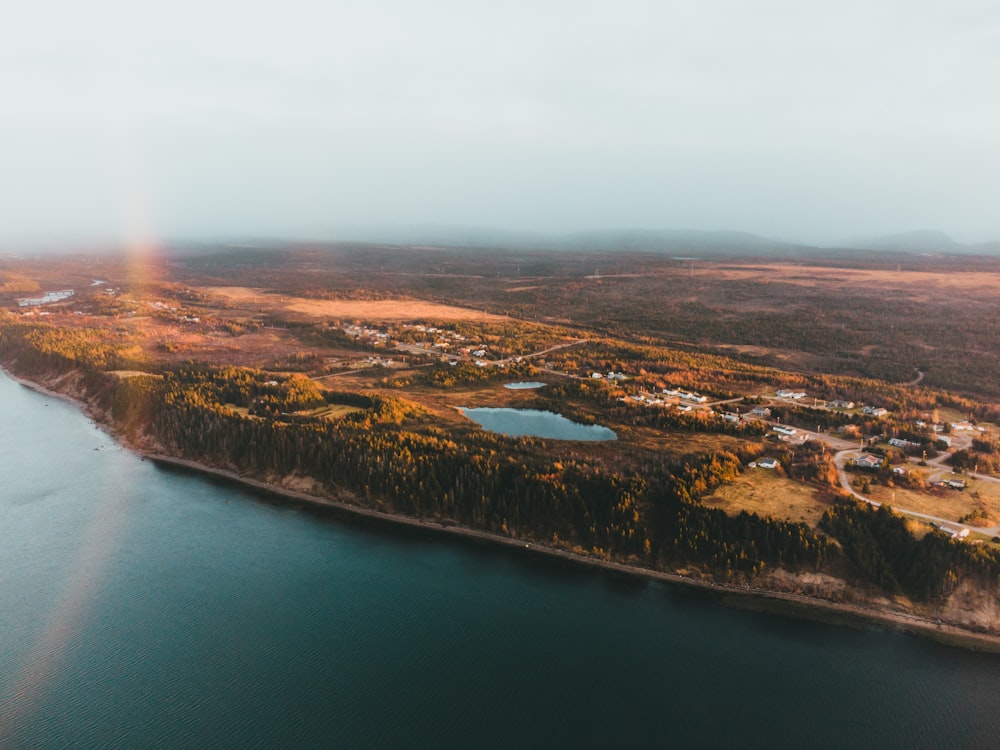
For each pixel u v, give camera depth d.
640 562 128.12
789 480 146.88
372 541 139.12
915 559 116.56
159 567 128.62
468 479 147.75
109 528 144.50
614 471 151.12
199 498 160.88
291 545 137.38
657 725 90.00
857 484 144.50
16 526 144.88
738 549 123.19
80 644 105.06
